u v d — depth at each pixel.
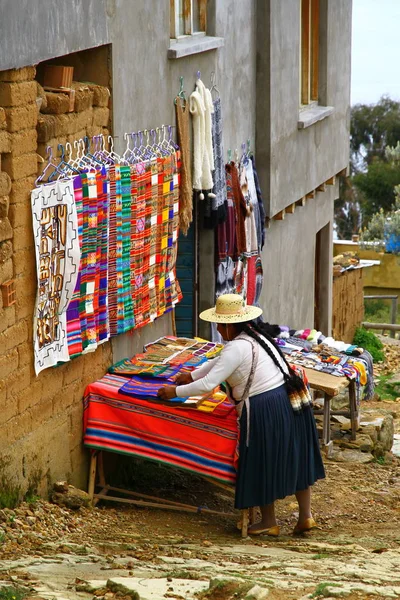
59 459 7.65
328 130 15.94
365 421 11.48
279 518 8.46
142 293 8.77
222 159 10.80
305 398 7.59
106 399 7.95
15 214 6.75
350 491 9.36
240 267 11.91
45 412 7.40
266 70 12.62
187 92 10.02
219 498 8.77
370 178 51.03
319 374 10.13
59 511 7.27
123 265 8.31
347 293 20.23
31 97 6.86
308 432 7.67
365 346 20.08
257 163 12.89
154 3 9.01
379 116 58.19
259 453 7.38
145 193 8.57
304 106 15.23
